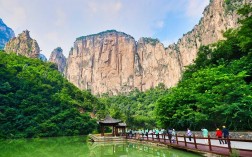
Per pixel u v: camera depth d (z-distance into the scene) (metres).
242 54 37.44
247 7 32.28
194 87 34.97
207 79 32.62
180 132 37.34
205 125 34.91
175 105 38.78
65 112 88.56
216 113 30.56
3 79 92.69
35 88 97.69
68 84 119.62
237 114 26.98
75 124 84.38
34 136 72.19
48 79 113.62
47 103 92.06
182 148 24.48
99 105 121.62
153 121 99.06
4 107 77.75
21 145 45.06
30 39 171.75
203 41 169.75
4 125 70.94
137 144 39.44
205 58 50.50
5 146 42.81
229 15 134.25
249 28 29.94
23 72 105.94
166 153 24.89
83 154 29.62
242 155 14.86
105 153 29.95
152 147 32.31
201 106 30.72
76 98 114.56
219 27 148.00
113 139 48.81
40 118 80.62
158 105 42.28
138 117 103.56
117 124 54.09
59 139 63.38
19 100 86.50
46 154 29.94
